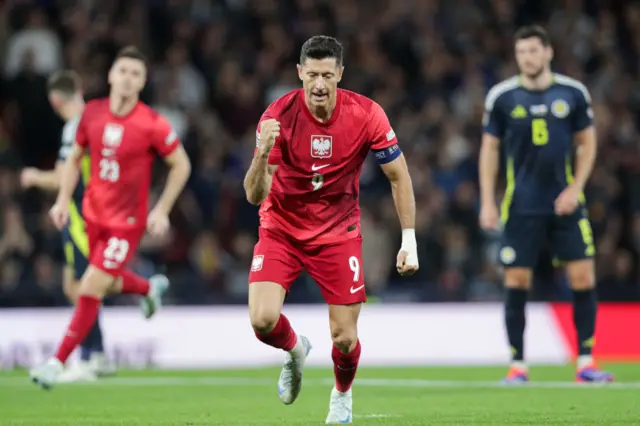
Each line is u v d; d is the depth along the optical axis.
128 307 43.25
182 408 26.73
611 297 47.84
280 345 21.61
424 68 61.97
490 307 44.00
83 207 31.92
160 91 57.16
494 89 32.66
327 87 20.42
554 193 32.34
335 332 21.56
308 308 43.50
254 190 20.25
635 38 65.94
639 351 42.53
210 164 54.50
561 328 43.25
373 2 65.06
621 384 31.73
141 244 50.19
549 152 32.09
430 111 57.59
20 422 23.48
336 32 63.22
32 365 41.31
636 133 59.28
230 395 30.12
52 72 58.47
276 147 21.05
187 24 61.41
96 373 36.03
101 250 31.25
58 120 57.78
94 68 58.72
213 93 59.88
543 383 32.47
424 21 64.25
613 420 22.52
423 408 25.81
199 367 41.53
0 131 54.03
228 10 63.78
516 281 32.66
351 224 21.86
